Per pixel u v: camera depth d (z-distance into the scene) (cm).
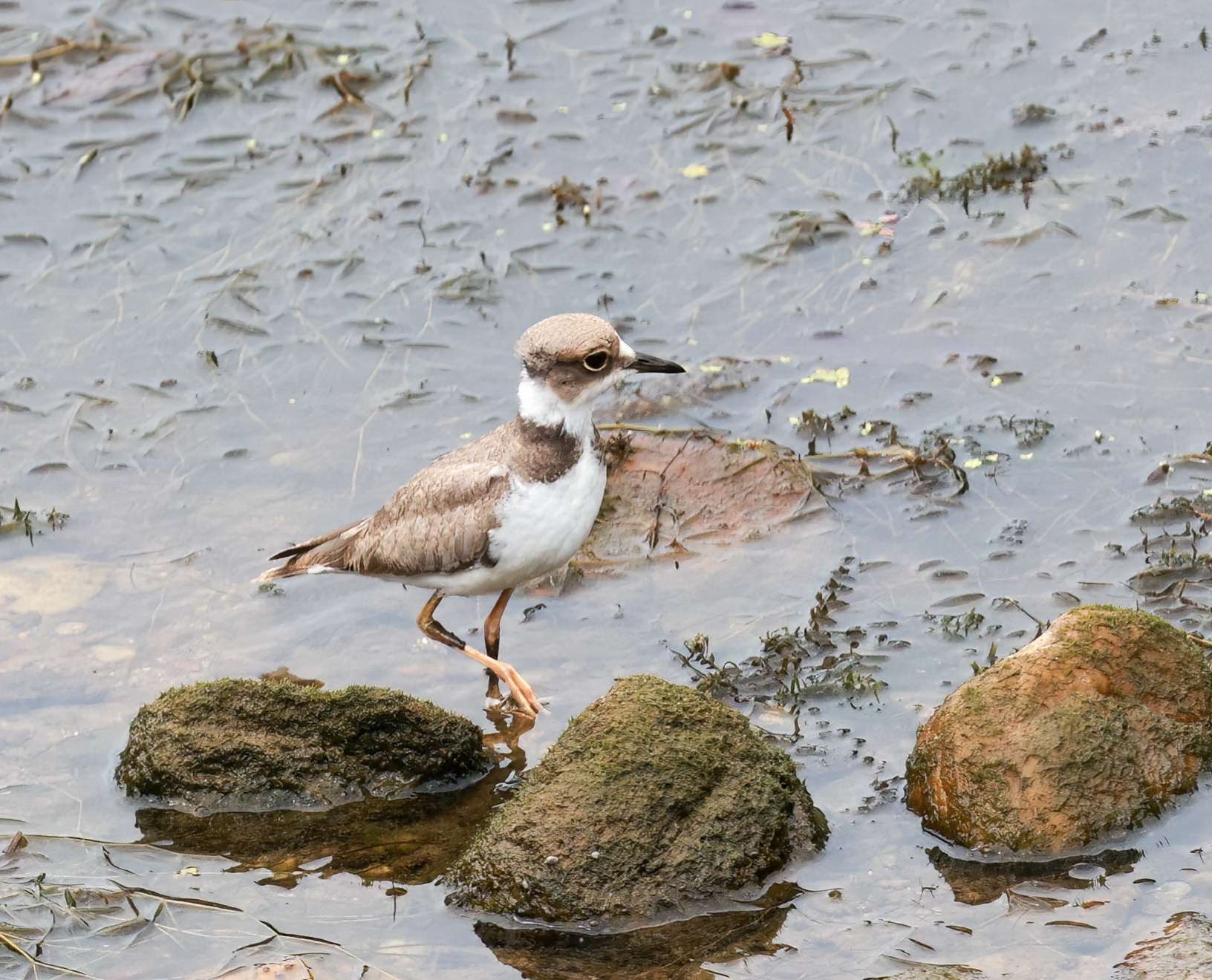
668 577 1305
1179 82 1811
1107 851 957
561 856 948
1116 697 998
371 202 1789
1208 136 1716
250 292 1686
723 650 1207
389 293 1670
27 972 956
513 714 1173
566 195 1759
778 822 976
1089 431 1396
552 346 1129
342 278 1695
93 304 1684
